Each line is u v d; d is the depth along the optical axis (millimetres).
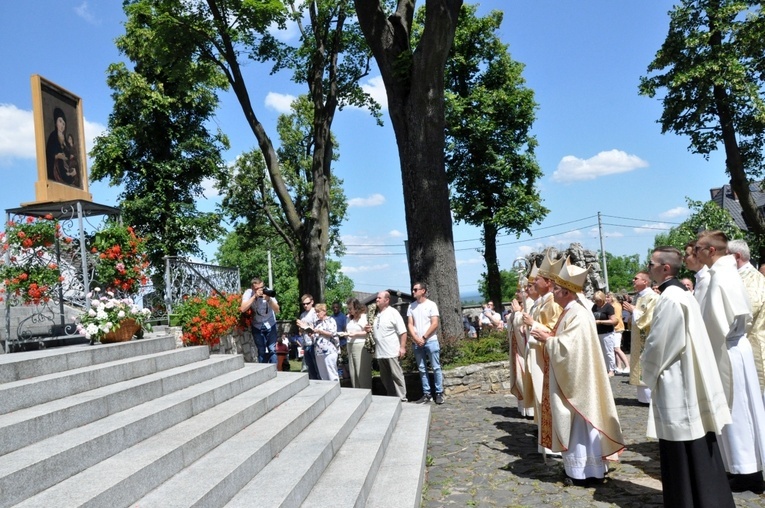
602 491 5469
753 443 5242
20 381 4762
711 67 19828
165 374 6027
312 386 8156
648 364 4738
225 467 4242
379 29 13773
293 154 35281
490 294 29766
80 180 10156
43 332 9242
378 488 5270
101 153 26750
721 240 5391
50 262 8766
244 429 5477
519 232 28719
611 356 13023
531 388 7801
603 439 5559
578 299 5891
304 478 4566
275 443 5145
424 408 9305
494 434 7969
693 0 20641
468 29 28609
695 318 4695
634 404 9539
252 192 32281
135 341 6828
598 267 18500
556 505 5199
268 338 10984
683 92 21172
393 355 10172
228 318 10156
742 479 5285
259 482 4395
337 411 7168
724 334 5125
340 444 6082
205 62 19375
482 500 5457
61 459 3584
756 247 21109
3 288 8258
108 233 8812
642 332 9344
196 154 28328
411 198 13289
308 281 19109
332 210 40000
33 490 3336
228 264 55438
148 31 25297
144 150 27734
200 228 28156
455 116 28297
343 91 20828
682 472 4582
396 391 10242
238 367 7723
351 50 20938
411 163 13305
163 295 11594
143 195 27312
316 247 19188
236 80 18562
